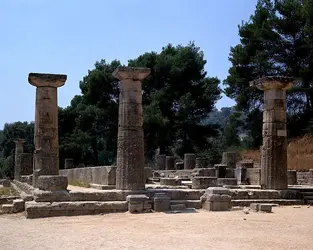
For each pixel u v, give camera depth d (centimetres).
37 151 2375
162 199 1994
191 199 2142
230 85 5394
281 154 2459
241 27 5256
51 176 1983
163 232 1402
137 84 2173
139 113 2161
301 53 4966
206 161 5234
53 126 2381
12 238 1332
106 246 1173
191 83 6238
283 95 2517
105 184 2658
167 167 5056
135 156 2123
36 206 1858
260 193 2330
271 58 5122
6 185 4938
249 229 1454
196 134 6081
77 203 1914
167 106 6053
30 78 2352
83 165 6344
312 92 4881
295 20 4900
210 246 1163
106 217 1817
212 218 1728
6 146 8544
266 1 5244
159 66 6162
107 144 6575
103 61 6594
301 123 5134
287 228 1477
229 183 2953
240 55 5216
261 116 5222
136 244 1198
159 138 5859
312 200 2352
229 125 6594
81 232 1430
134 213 1923
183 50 6228
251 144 5675
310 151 4397
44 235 1379
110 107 6216
